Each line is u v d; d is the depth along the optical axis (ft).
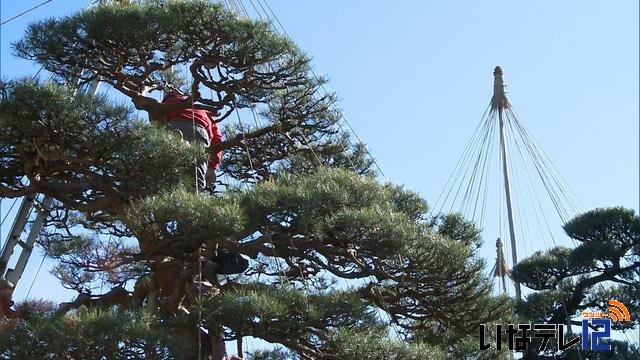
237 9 83.46
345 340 60.29
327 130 82.53
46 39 69.36
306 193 66.08
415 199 76.79
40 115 62.69
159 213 59.36
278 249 68.90
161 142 63.77
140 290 69.10
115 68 72.84
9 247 76.69
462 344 71.36
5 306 67.21
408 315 72.28
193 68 73.20
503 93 107.55
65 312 66.23
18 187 68.49
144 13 69.26
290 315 60.64
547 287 100.94
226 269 69.41
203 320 60.18
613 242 99.25
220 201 62.59
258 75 73.97
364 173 85.10
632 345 92.43
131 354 56.29
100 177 66.13
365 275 68.95
